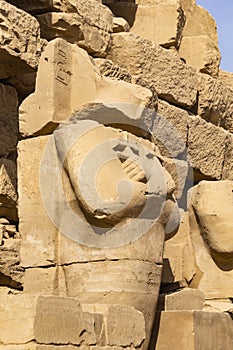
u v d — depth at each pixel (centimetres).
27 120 1144
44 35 1298
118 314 1020
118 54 1375
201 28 1608
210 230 1298
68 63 1162
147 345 1111
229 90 1573
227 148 1528
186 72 1464
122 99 1179
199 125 1462
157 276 1123
